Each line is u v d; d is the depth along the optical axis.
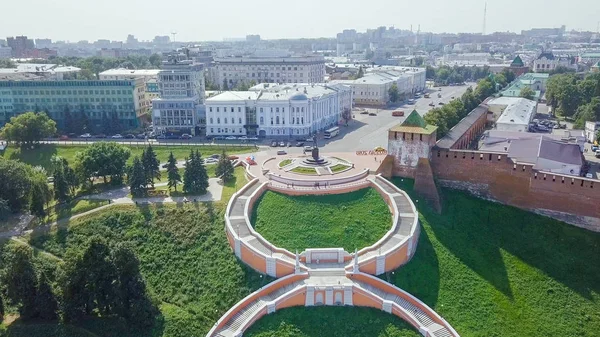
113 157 131.50
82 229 107.62
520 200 114.19
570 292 92.56
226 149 177.50
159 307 87.44
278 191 111.31
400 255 93.25
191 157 120.56
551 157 129.88
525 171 112.44
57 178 119.50
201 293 90.25
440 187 118.81
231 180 129.62
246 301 85.88
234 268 93.19
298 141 190.25
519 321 86.44
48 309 83.94
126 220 108.88
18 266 82.81
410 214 105.62
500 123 180.12
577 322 86.94
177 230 104.38
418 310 85.44
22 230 110.50
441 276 93.31
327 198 109.62
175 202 114.19
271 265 89.88
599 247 103.31
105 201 118.44
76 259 82.25
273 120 199.25
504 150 140.50
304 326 82.06
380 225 103.06
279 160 141.00
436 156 120.50
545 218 111.31
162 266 96.81
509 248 102.69
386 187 115.25
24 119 183.50
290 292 84.62
